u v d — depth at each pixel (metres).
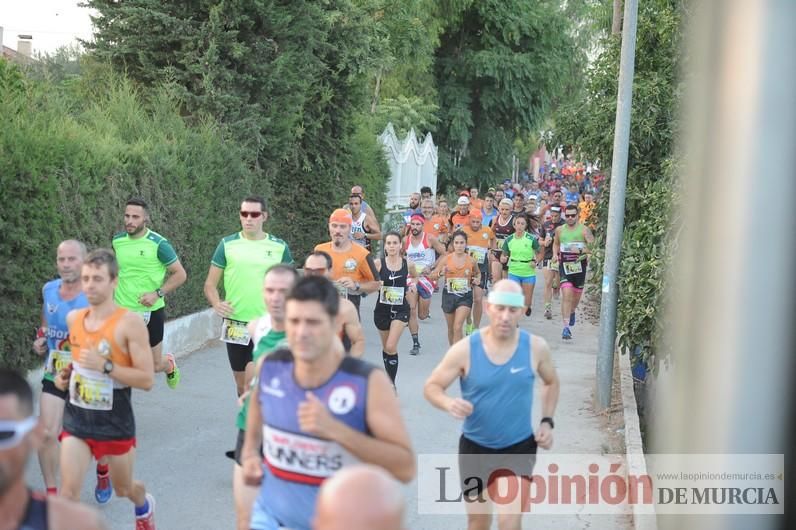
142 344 5.58
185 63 15.74
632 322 10.05
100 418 5.59
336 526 2.24
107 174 10.64
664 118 12.27
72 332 5.64
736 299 3.72
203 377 11.24
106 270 5.53
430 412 10.01
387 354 10.66
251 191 15.91
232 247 8.33
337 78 20.33
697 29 4.40
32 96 11.19
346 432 3.67
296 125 19.55
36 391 9.29
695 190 4.27
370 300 19.08
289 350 3.97
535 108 40.69
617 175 10.02
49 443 6.18
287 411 3.85
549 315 17.73
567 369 12.82
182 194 12.66
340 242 9.84
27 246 8.68
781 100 3.60
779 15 3.60
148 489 7.29
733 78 3.74
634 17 9.73
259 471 4.16
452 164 40.91
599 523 6.85
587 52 44.09
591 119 13.06
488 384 5.28
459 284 12.48
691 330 4.17
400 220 28.59
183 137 13.25
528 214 18.09
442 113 40.25
